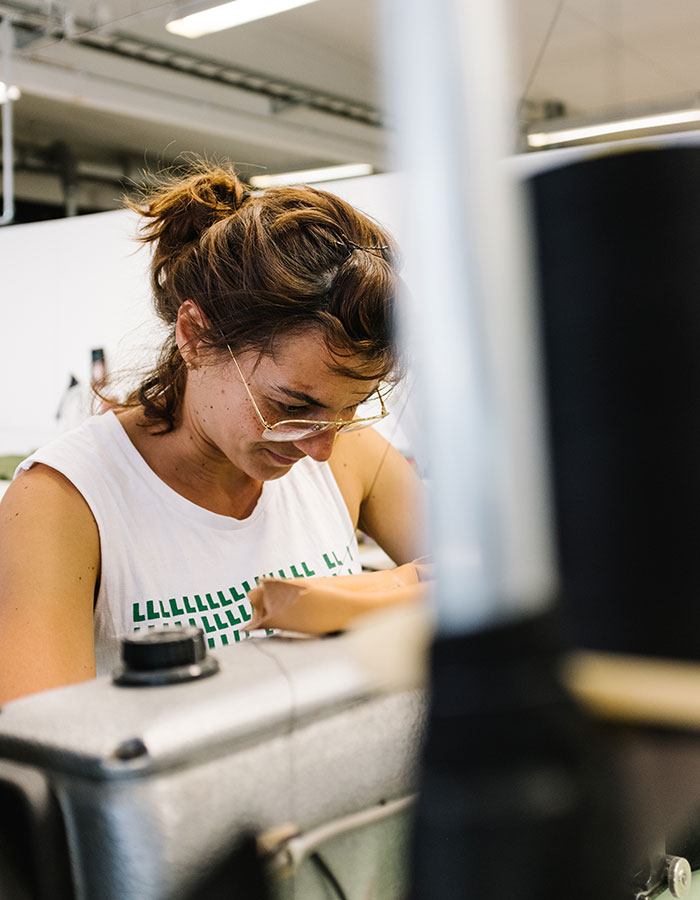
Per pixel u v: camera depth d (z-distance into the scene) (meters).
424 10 0.16
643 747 0.17
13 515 0.91
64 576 0.89
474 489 0.17
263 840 0.33
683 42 5.62
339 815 0.35
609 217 0.16
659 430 0.16
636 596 0.16
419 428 0.17
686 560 0.16
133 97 5.62
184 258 0.94
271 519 1.08
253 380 0.89
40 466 0.95
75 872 0.32
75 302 3.07
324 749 0.35
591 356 0.16
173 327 0.98
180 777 0.32
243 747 0.33
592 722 0.17
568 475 0.16
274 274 0.85
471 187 0.16
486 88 0.16
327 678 0.36
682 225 0.16
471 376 0.16
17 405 3.27
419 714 0.19
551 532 0.16
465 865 0.17
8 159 3.78
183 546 1.00
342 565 1.13
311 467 1.14
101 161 7.73
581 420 0.16
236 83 6.07
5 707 0.36
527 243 0.16
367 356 0.86
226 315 0.88
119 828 0.31
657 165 0.16
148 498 0.99
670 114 5.15
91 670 0.87
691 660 0.16
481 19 0.16
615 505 0.16
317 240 0.86
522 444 0.16
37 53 4.88
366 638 0.21
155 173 1.10
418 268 0.17
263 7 3.33
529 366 0.16
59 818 0.32
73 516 0.93
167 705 0.34
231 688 0.35
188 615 0.99
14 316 3.23
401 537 1.20
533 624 0.17
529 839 0.17
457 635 0.17
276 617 0.46
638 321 0.16
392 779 0.35
